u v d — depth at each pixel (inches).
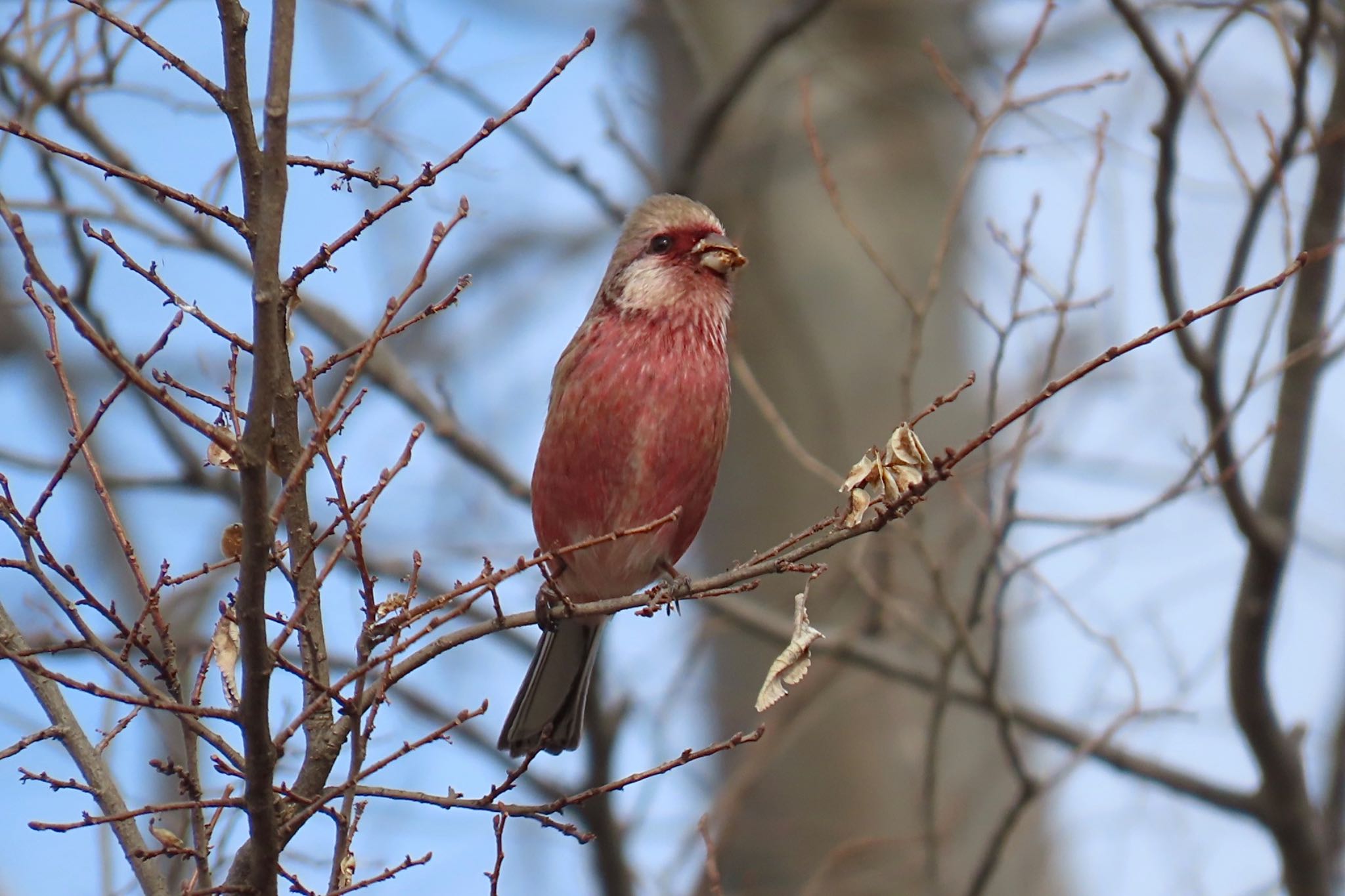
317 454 253.3
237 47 249.9
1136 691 437.1
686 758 272.7
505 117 258.8
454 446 510.3
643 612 301.4
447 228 255.1
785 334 565.3
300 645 280.2
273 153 249.6
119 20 248.7
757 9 609.6
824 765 527.2
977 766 530.0
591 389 417.1
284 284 248.5
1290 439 441.1
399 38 474.0
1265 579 438.6
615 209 507.8
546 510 425.7
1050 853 524.4
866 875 508.4
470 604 261.4
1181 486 423.5
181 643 403.5
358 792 257.1
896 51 607.5
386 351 511.2
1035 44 429.1
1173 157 403.9
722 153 581.9
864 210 582.6
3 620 286.2
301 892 253.0
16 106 448.5
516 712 435.5
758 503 552.4
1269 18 403.2
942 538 523.2
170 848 261.7
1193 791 471.5
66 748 275.3
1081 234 414.0
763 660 543.2
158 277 256.2
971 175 463.8
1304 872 463.5
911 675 480.1
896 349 563.8
